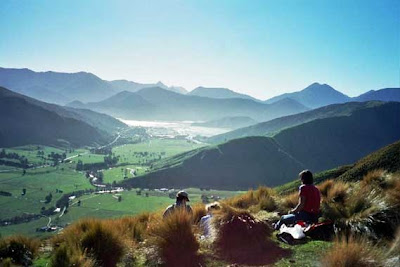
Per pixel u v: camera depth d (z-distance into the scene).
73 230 8.08
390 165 26.80
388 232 7.21
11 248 7.56
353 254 5.12
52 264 6.13
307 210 8.88
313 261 6.31
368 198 8.50
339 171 35.31
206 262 6.78
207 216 9.11
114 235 7.12
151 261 6.88
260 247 7.34
